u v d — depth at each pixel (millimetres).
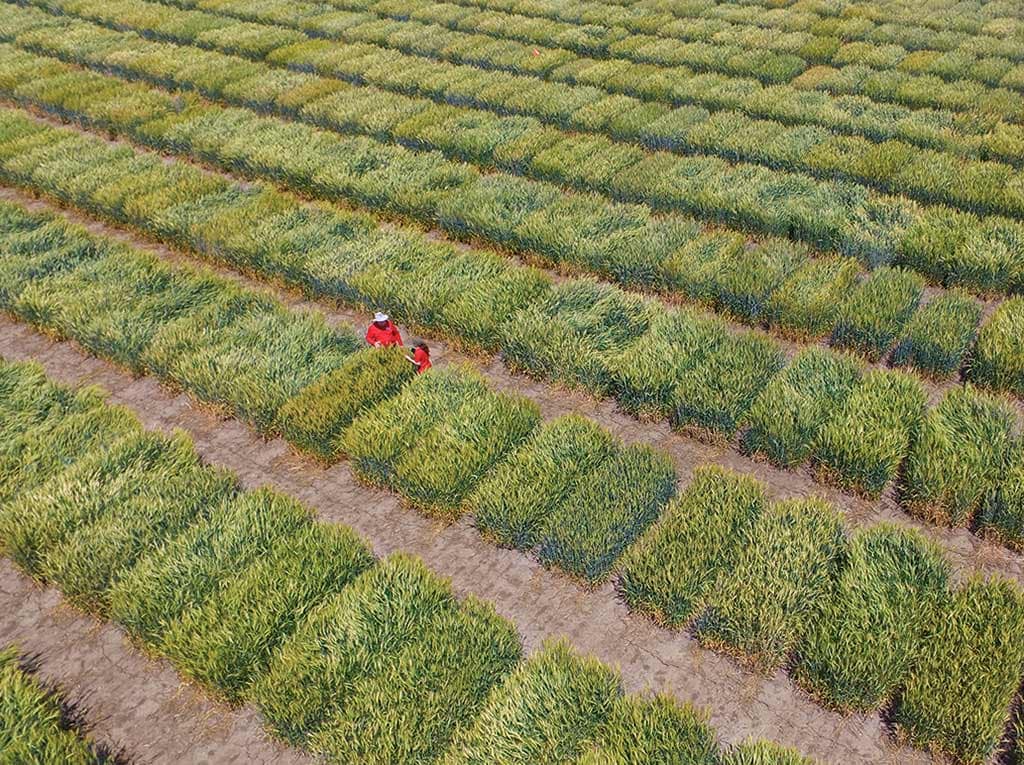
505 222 19031
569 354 14602
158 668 10523
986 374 14195
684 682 10023
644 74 27672
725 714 9664
